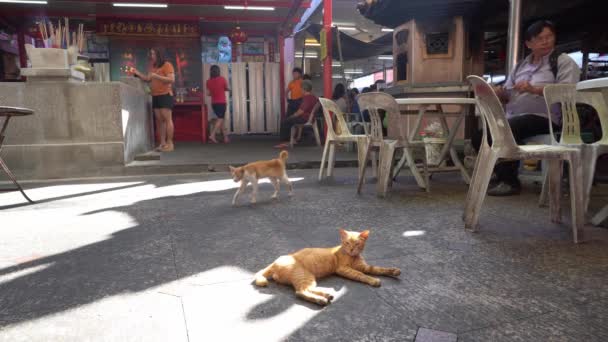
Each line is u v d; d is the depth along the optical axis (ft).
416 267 7.86
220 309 6.24
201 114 41.68
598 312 6.00
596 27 28.35
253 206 13.44
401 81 25.82
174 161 23.25
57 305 6.46
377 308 6.20
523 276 7.36
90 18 43.42
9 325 5.86
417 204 13.38
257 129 51.75
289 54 58.75
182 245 9.40
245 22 45.62
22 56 45.42
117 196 15.61
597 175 17.95
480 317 5.90
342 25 49.65
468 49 23.73
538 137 14.08
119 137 21.02
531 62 14.67
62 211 13.16
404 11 23.44
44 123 20.30
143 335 5.54
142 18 42.60
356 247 7.29
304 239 9.75
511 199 13.89
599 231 10.12
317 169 22.82
